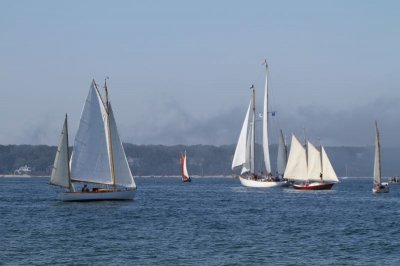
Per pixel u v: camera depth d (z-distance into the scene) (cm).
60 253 11188
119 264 10288
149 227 14950
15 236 13250
